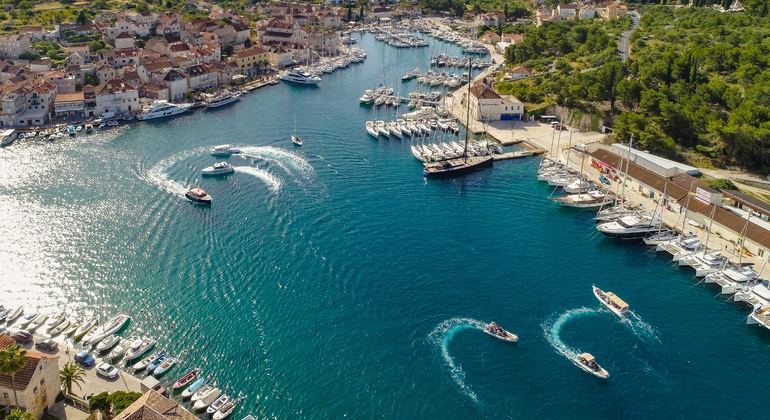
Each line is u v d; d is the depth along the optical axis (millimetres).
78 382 121688
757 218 189625
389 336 138500
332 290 154125
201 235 177875
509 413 119125
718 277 162375
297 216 190625
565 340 138875
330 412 118250
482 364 131000
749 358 135500
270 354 132375
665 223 191875
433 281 159125
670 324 145750
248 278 158125
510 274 163625
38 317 140125
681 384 127438
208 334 138000
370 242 177000
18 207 191500
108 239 174375
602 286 160250
